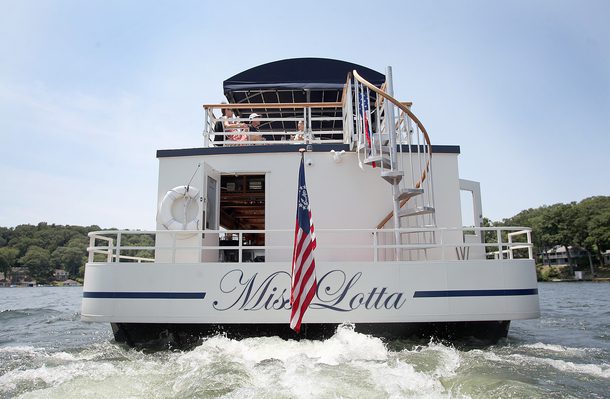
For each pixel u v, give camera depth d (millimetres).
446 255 8789
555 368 5301
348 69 12039
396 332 6707
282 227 8891
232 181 10469
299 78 11961
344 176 8961
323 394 4039
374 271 6582
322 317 6465
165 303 6543
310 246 6270
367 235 8859
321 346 6113
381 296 6535
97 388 4465
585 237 81125
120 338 7164
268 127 13484
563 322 12047
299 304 6027
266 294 6535
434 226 7500
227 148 9109
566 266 88562
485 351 6348
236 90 11930
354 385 4305
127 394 4285
